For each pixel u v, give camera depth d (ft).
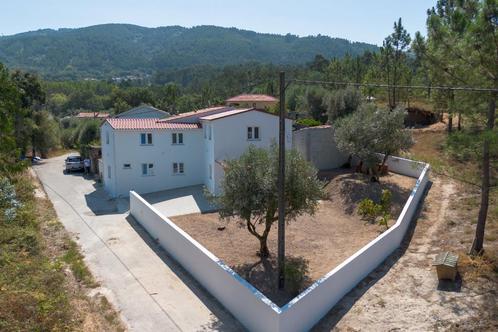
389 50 132.05
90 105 444.96
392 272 48.83
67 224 74.74
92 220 77.77
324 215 73.10
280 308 36.83
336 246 58.54
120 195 96.53
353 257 46.26
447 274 45.09
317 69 325.42
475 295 42.06
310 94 160.04
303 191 50.70
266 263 53.31
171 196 93.25
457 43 45.19
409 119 133.08
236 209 50.98
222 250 58.39
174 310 44.16
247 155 52.80
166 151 99.04
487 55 43.73
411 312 40.47
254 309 39.47
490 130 42.91
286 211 51.55
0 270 43.60
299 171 51.21
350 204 76.69
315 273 50.03
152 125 98.53
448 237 56.13
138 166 97.19
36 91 170.60
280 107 43.34
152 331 40.14
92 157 127.54
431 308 40.78
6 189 71.10
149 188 98.73
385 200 70.08
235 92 324.39
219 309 44.57
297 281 45.50
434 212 66.59
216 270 46.21
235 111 98.84
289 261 53.67
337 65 193.16
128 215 81.35
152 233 67.87
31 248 53.62
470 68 45.14
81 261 56.54
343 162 103.40
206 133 97.76
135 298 46.62
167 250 61.00
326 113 150.00
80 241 65.72
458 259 48.57
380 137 81.30
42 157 171.94
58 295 40.47
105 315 42.09
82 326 37.60
